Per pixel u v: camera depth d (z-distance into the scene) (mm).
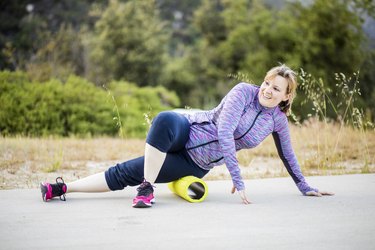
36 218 3723
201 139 4316
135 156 8172
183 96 24109
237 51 23375
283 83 4234
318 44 20781
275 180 5570
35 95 13578
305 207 4156
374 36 21344
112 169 4367
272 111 4410
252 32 22547
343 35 21016
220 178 6172
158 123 4125
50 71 17578
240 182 4277
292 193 4801
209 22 25609
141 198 4098
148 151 4145
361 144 8539
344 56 20812
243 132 4355
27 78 14789
